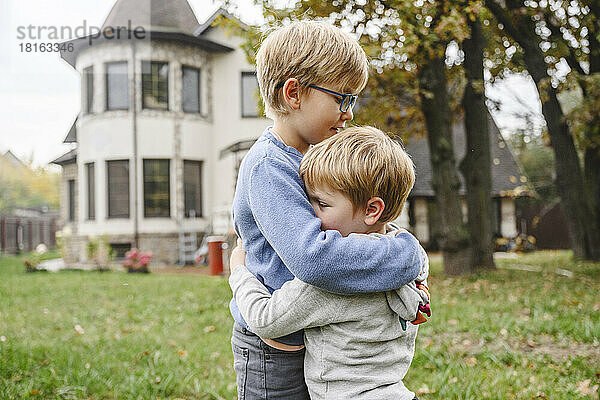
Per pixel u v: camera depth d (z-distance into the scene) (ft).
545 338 16.67
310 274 4.97
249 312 5.39
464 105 38.68
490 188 38.99
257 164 5.43
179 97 53.42
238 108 56.29
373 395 5.23
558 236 70.33
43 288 31.37
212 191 56.44
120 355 15.56
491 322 18.70
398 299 5.36
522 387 12.35
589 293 25.89
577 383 12.50
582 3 37.42
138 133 50.70
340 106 5.66
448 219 35.99
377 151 5.32
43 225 83.05
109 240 50.72
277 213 5.16
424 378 13.19
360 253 5.00
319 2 29.12
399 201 5.45
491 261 38.81
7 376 13.33
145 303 25.73
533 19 38.50
